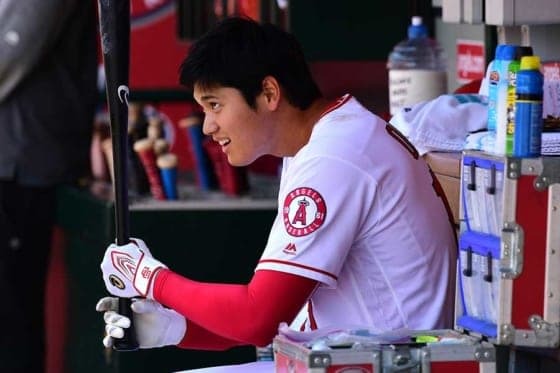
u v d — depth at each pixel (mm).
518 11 10820
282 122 9641
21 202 17141
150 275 9648
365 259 9461
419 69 13984
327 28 15734
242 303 9172
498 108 8852
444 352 8359
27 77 16875
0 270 17125
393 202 9406
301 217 9133
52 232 17547
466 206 9102
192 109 19453
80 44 17234
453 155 10992
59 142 17125
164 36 20891
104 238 15406
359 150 9375
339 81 16312
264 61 9469
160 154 15641
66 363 17547
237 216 15297
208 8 18672
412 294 9508
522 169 8539
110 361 15367
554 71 11117
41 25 16547
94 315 15938
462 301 9141
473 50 14555
